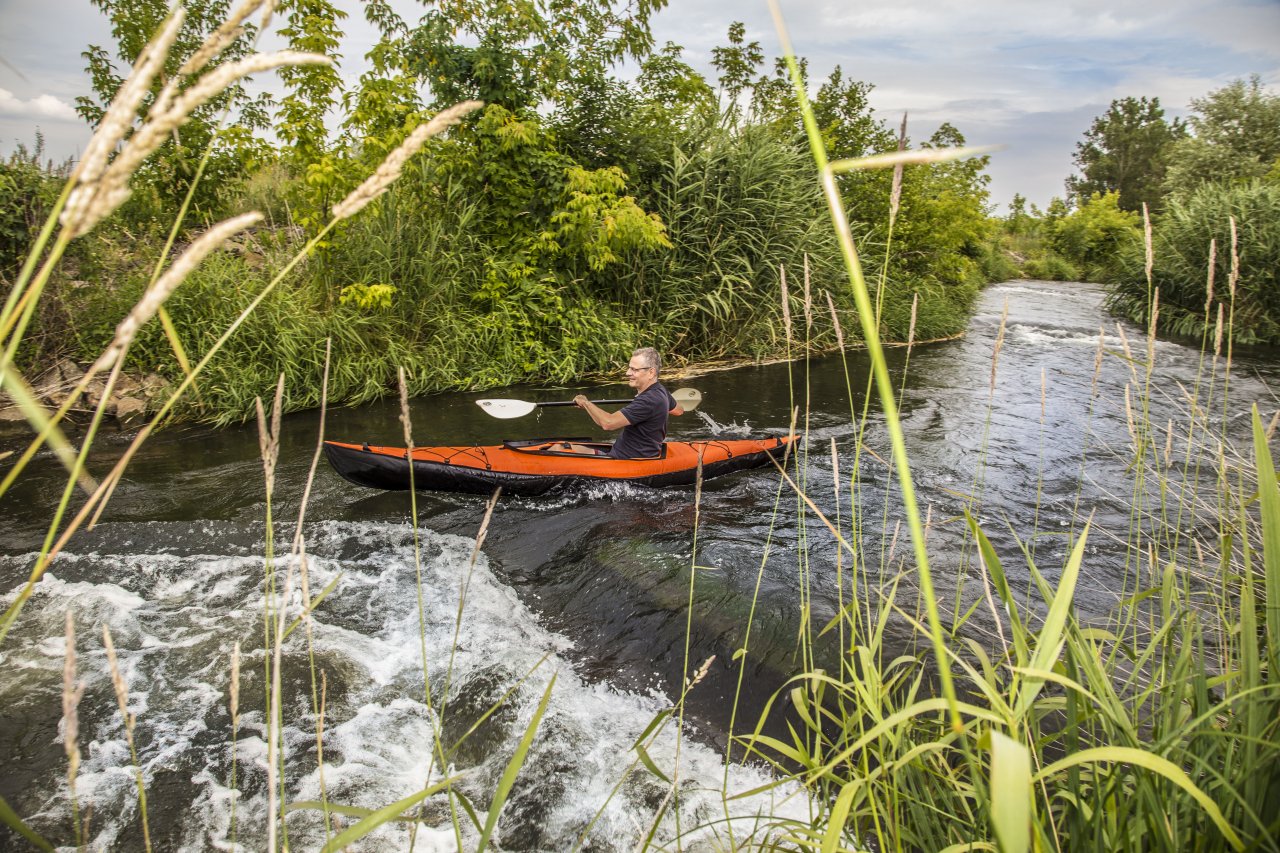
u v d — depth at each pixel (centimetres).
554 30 971
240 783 267
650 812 253
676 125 1094
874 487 549
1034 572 165
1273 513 124
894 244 1406
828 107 1409
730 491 540
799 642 329
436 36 884
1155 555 268
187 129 743
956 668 289
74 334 685
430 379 826
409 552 441
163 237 767
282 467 570
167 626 361
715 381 918
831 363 1038
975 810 171
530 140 884
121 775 268
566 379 899
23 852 233
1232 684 170
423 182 887
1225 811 129
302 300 788
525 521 480
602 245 908
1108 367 1006
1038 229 3384
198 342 701
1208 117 2680
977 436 682
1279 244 1275
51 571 405
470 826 251
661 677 324
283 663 334
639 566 413
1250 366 1034
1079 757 102
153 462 574
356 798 262
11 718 294
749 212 1033
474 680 327
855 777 161
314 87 754
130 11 661
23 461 65
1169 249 1429
